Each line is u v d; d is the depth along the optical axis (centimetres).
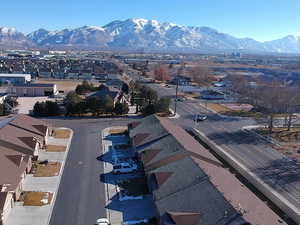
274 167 5053
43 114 7838
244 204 3022
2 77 13712
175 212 3091
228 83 15338
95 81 15462
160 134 5259
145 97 9075
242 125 7731
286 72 19038
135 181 4394
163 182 3759
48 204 3734
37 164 4838
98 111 8088
